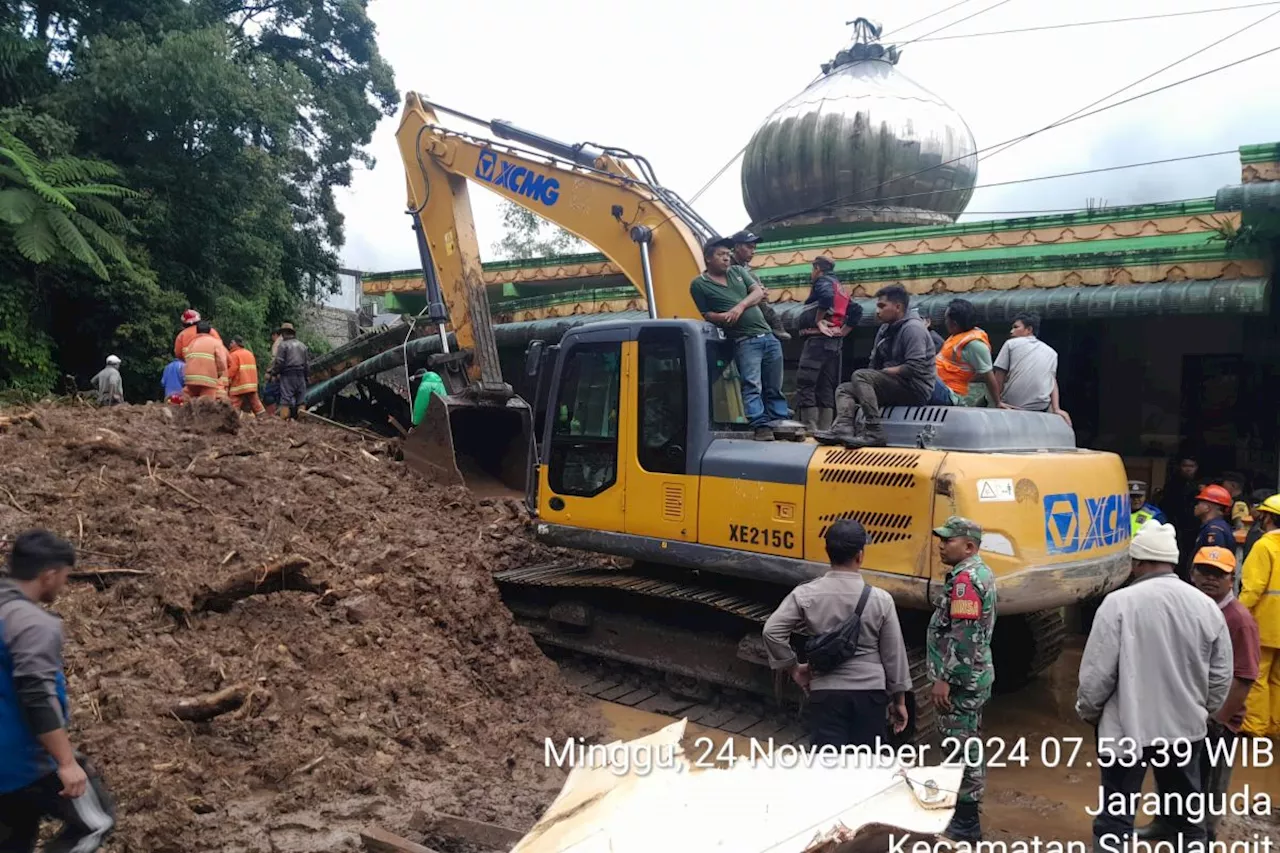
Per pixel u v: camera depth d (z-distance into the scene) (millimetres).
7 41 17484
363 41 26438
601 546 7078
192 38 17922
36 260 14914
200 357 11008
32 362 16156
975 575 4629
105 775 4469
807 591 4629
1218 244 9344
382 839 4242
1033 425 6160
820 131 14258
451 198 10398
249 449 9117
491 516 9273
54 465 7406
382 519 8508
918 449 5805
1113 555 6078
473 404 10180
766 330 6793
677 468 6625
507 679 6727
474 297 10461
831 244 12500
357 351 16578
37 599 3518
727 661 6723
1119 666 4199
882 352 6461
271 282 22344
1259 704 6004
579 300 14180
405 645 6504
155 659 5391
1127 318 11078
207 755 4926
